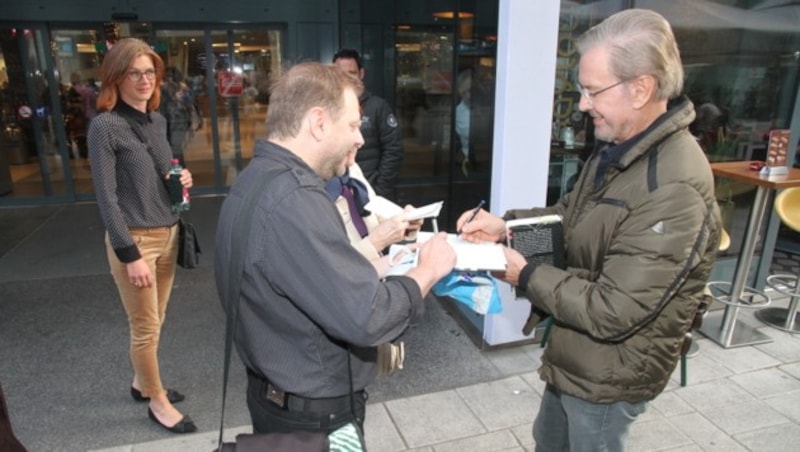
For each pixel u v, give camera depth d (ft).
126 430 8.25
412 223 5.90
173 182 7.53
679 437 8.03
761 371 9.90
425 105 22.30
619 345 4.33
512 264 4.54
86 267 15.44
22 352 10.59
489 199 10.18
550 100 9.30
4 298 13.25
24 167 23.11
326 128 3.84
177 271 14.98
